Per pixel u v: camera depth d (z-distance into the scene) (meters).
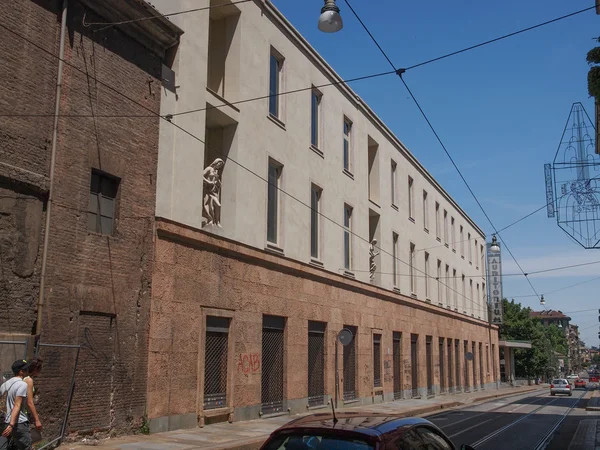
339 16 10.75
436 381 37.88
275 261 20.14
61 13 12.77
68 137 12.66
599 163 17.64
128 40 14.59
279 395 20.28
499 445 16.19
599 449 15.58
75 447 11.80
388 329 30.27
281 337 20.69
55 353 11.91
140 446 12.32
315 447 5.16
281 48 21.91
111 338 13.38
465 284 49.00
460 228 49.12
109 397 13.19
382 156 31.59
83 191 12.92
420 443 5.57
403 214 34.22
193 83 16.70
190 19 16.73
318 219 24.22
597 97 11.64
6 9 11.51
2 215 11.11
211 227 17.48
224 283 17.44
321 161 24.47
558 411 29.80
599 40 11.19
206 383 16.67
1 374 10.72
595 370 180.88
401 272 33.12
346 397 25.03
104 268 13.28
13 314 11.16
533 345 77.50
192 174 16.44
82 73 13.14
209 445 12.92
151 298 14.57
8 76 11.44
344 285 25.39
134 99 14.59
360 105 28.88
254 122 19.75
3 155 11.20
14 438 8.11
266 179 20.23
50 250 12.02
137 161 14.52
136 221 14.34
